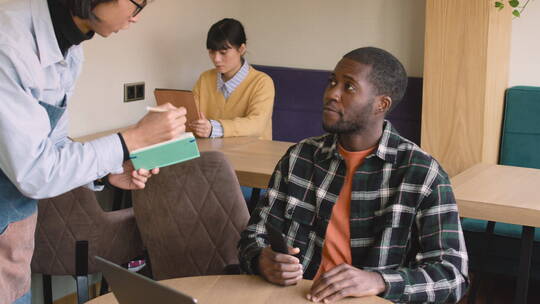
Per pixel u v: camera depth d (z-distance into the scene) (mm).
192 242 2381
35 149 1545
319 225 1946
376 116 1883
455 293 1733
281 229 2008
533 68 3844
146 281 1204
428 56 3715
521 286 2543
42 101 1675
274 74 4508
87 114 3512
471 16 3562
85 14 1593
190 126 3406
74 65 1813
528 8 3791
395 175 1865
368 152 1910
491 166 3012
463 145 3699
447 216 1811
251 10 4672
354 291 1637
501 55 3754
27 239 1758
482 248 3146
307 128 4426
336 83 1888
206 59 4434
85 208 2572
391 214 1838
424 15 4152
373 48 1910
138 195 2445
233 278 1765
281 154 3129
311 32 4520
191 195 2363
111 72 3635
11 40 1544
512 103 3732
